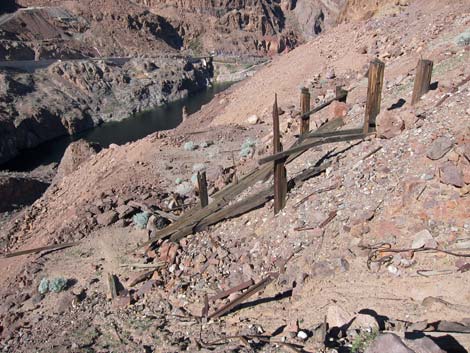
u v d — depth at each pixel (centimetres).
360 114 1550
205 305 1059
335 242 1017
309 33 19762
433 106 1207
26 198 3322
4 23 10956
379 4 4622
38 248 1662
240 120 3397
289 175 1381
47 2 12962
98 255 1528
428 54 2100
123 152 2605
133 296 1234
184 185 1900
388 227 954
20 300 1401
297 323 833
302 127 1470
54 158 6012
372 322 753
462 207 877
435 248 855
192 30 16062
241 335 885
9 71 7975
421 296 798
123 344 1020
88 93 8512
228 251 1252
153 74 10094
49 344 1119
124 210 1750
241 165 1950
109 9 13575
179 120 7906
